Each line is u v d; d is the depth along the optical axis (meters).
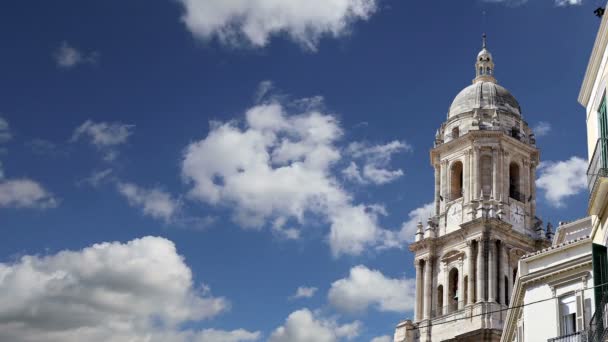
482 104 103.88
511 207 97.69
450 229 97.94
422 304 96.50
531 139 103.94
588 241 49.31
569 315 49.16
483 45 110.94
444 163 102.25
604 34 39.31
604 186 38.19
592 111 41.66
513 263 94.56
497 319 89.56
